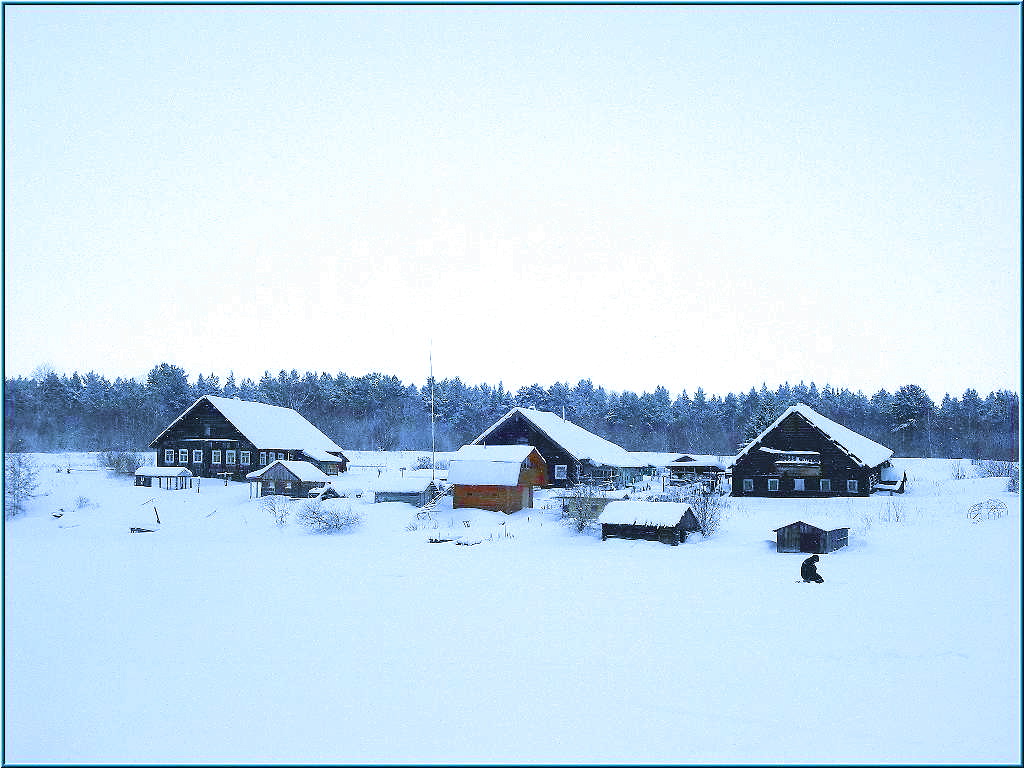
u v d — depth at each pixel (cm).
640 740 1269
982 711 1377
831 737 1267
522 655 1791
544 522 4709
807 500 5500
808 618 2095
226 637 2022
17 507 5203
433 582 2823
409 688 1563
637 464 7500
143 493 6041
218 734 1323
